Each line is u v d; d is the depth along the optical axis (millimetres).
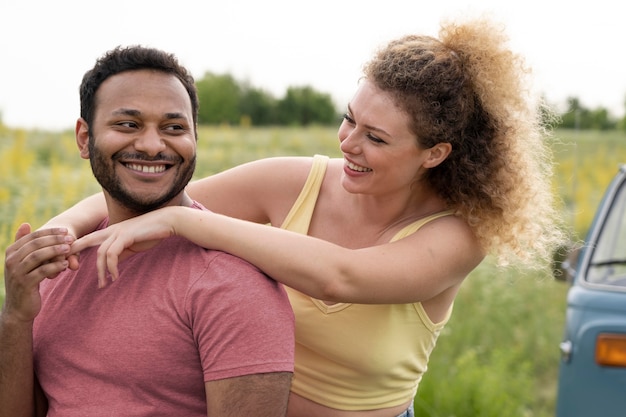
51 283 2547
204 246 2441
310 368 2945
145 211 2535
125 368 2361
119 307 2398
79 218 2764
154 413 2363
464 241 2904
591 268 4586
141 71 2432
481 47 2879
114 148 2424
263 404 2268
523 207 2986
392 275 2688
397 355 2920
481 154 2941
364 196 2980
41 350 2492
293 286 2572
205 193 3150
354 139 2807
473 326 7852
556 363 7742
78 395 2420
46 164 14328
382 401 2996
